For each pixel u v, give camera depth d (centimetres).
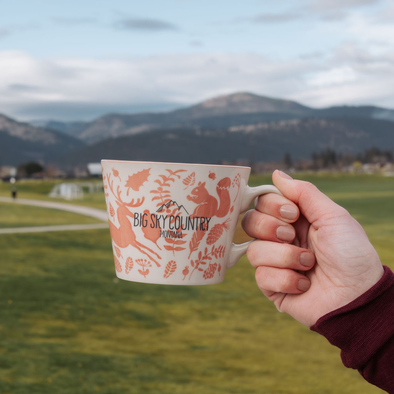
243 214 130
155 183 106
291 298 120
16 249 2383
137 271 111
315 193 115
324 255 114
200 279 110
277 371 948
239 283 1788
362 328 99
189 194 106
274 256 113
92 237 2802
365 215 3753
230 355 1051
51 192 7594
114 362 980
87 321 1318
